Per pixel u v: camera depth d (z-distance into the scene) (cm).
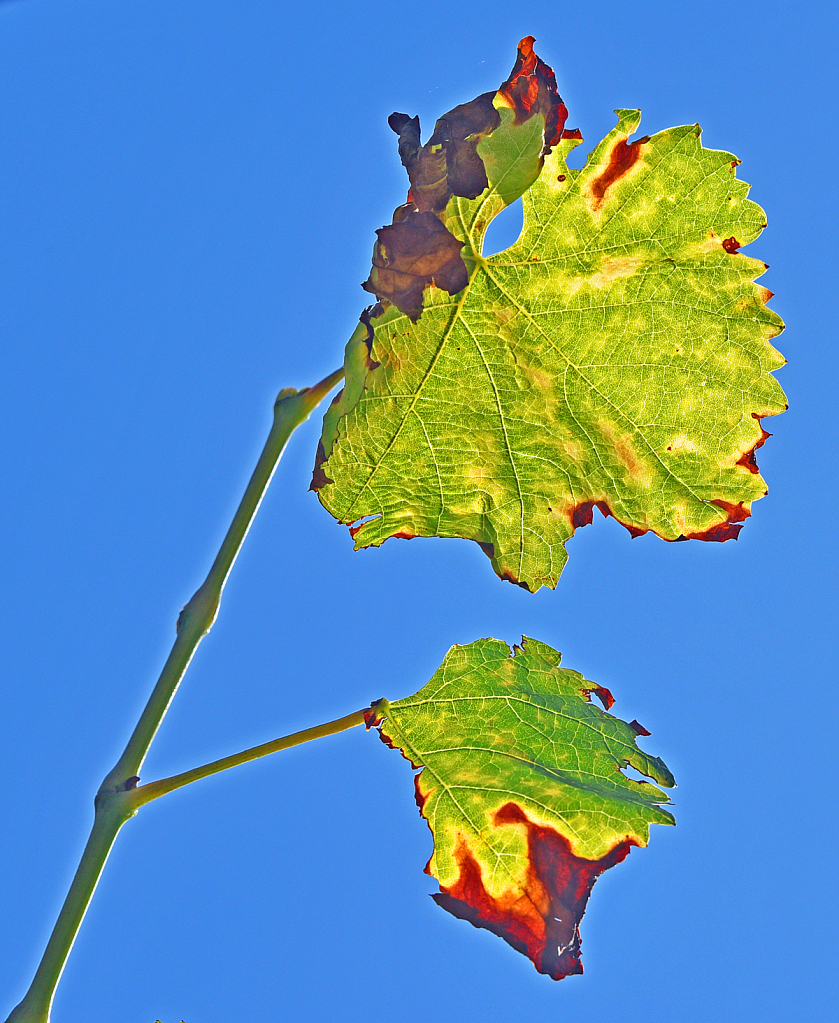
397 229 96
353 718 98
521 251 98
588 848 98
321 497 99
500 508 101
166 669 97
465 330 99
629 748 100
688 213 98
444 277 97
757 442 99
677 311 99
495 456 100
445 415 100
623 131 98
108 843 96
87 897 96
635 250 98
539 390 100
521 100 96
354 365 96
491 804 98
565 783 98
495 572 101
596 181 98
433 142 96
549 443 100
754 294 98
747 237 98
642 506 100
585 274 99
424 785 99
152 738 97
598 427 100
